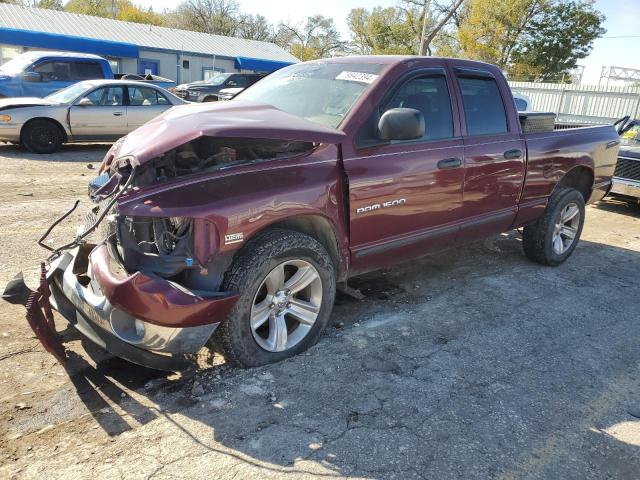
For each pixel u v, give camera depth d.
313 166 3.30
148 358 2.86
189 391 3.02
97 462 2.44
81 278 3.37
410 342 3.78
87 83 11.81
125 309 2.73
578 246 6.78
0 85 12.78
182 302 2.74
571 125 6.52
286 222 3.38
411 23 44.88
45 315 2.98
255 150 3.26
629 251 6.68
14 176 8.51
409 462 2.56
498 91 4.74
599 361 3.70
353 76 3.96
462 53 45.03
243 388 3.05
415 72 4.01
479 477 2.50
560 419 3.00
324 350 3.55
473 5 40.97
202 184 2.88
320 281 3.40
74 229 5.77
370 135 3.62
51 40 24.02
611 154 5.98
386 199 3.70
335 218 3.43
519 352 3.75
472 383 3.29
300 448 2.60
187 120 3.07
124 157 2.95
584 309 4.60
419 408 2.99
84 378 3.11
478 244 6.47
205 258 2.84
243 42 36.19
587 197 5.97
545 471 2.58
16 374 3.10
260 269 3.01
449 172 4.11
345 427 2.78
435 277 5.22
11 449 2.49
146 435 2.64
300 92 4.07
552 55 41.81
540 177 5.08
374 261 3.85
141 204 2.73
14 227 5.72
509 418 2.97
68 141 11.33
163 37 31.75
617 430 2.94
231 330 3.03
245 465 2.47
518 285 5.10
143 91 12.06
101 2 55.38
